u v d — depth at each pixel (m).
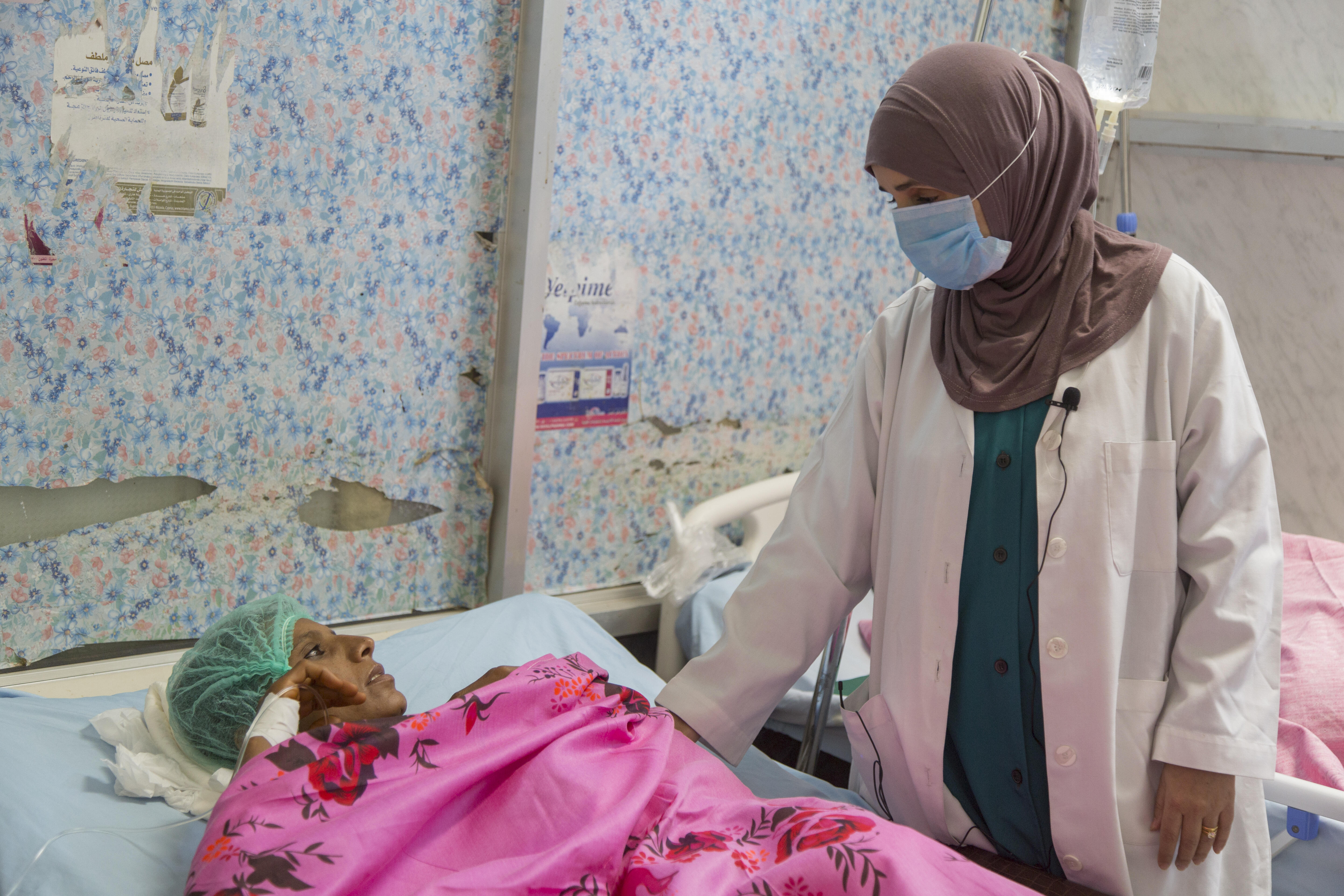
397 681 1.81
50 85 1.75
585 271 2.34
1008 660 1.30
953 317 1.40
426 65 2.10
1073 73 1.35
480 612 2.09
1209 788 1.21
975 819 1.39
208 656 1.46
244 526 2.06
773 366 2.69
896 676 1.40
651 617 2.51
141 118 1.83
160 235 1.88
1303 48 2.79
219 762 1.49
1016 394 1.30
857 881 1.09
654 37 2.33
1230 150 2.87
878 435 1.48
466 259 2.22
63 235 1.79
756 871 1.17
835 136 2.67
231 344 1.98
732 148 2.51
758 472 2.73
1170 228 3.05
